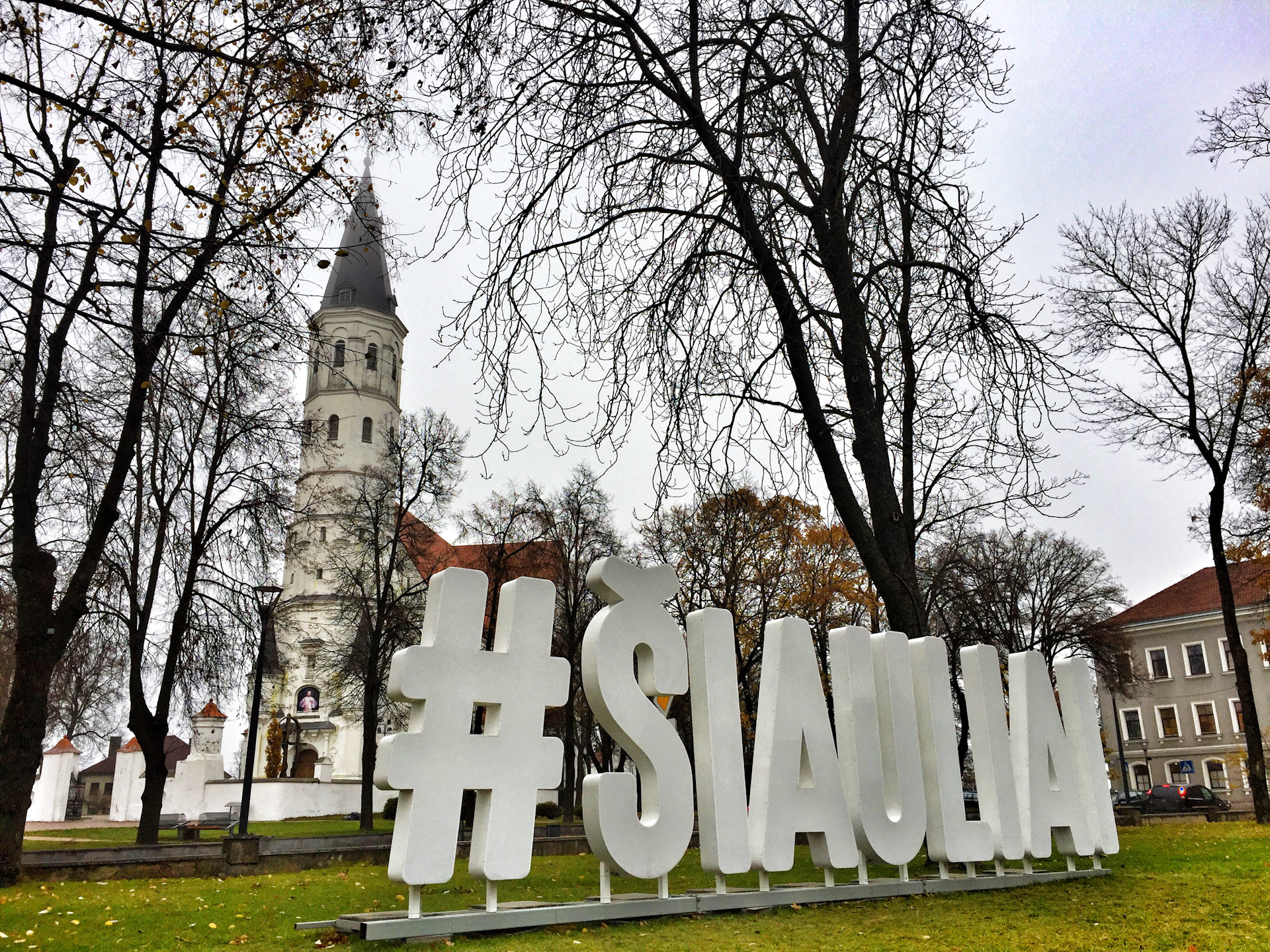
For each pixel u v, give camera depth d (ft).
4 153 26.86
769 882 30.40
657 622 29.68
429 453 103.14
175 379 39.93
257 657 74.08
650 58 36.91
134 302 42.16
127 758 158.61
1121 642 129.90
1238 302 73.97
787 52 34.65
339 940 24.13
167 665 70.28
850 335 40.83
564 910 26.30
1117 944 23.43
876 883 32.17
